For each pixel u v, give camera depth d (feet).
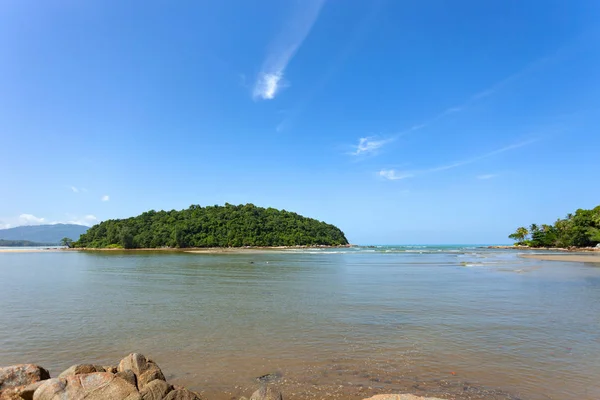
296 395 24.88
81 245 528.22
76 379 21.66
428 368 29.84
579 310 52.60
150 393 21.40
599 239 335.06
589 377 27.86
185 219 554.05
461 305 57.00
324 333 40.81
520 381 27.12
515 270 121.39
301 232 593.01
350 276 105.70
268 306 57.67
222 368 30.25
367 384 26.63
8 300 65.10
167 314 51.98
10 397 21.43
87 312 53.88
